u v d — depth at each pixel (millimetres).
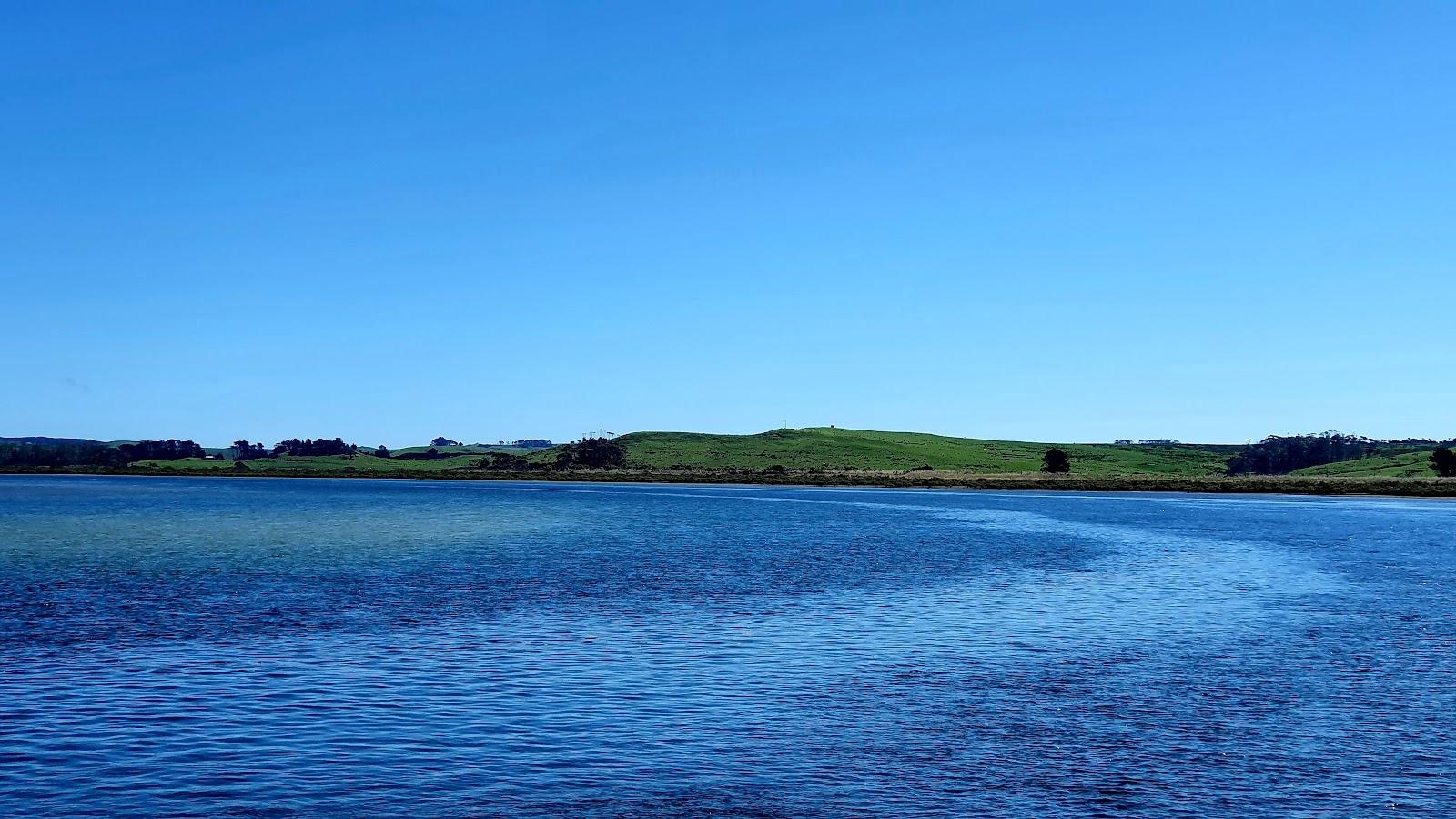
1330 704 26344
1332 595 47406
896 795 19828
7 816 18516
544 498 167750
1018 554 68562
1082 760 21891
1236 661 31891
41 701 26031
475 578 53156
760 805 19312
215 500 152500
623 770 21172
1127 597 46594
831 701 26688
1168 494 197125
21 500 152875
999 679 29266
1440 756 22141
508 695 27016
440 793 19828
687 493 194000
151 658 31312
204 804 19188
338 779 20469
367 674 29281
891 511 128625
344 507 133125
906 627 37938
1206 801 19594
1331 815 18891
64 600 43750
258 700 26281
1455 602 45031
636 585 50312
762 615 40562
